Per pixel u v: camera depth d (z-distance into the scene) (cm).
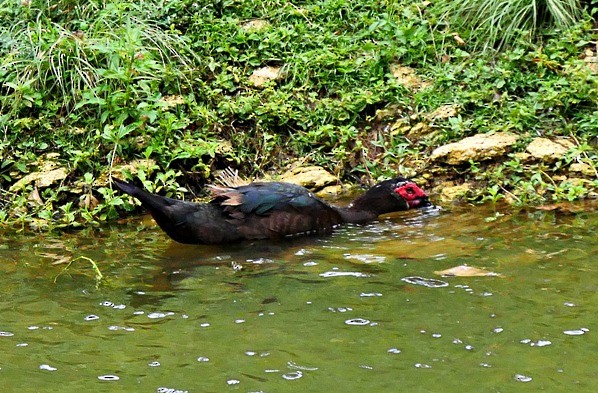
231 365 450
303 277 584
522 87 890
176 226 663
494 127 834
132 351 472
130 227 730
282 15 1016
